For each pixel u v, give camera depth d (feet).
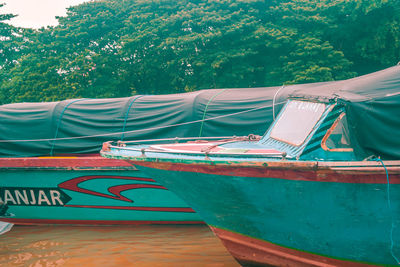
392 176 12.56
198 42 95.55
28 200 24.07
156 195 22.61
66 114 26.68
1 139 26.07
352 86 14.93
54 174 23.34
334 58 88.84
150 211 23.04
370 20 95.40
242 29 92.27
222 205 14.78
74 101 28.04
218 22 94.43
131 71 103.65
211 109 24.75
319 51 89.04
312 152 13.55
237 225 15.12
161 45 95.40
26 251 19.57
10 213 24.45
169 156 14.87
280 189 13.58
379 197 12.84
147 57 102.12
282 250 14.75
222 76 93.35
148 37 99.40
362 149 13.64
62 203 23.80
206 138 22.53
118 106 26.58
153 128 24.81
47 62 98.02
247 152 14.85
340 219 13.35
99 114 26.45
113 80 99.35
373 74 15.87
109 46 107.65
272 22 102.32
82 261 18.01
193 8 99.30
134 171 22.25
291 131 15.79
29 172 23.50
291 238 14.33
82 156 25.80
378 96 13.73
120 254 18.78
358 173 12.59
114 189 22.94
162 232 22.39
